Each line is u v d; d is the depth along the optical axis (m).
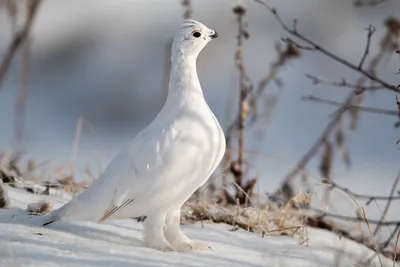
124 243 7.42
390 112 9.84
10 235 7.11
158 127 7.50
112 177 7.38
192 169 7.31
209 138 7.41
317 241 8.56
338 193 9.68
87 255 6.63
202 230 8.63
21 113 15.20
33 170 11.02
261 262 7.22
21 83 15.15
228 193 10.39
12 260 6.22
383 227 9.86
